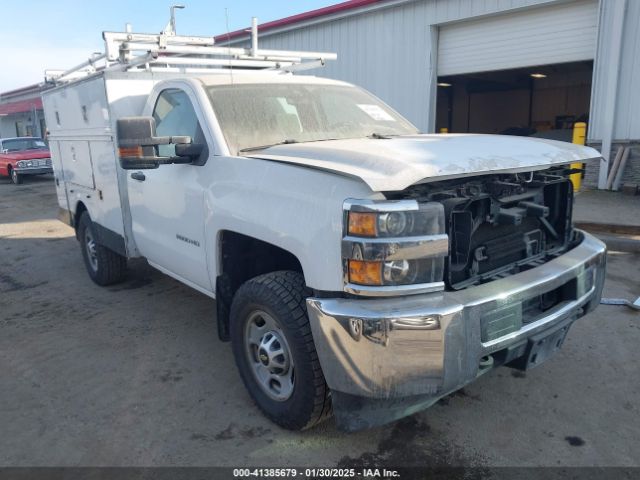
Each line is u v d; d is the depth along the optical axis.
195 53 4.96
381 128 4.20
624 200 9.46
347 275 2.40
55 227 9.67
